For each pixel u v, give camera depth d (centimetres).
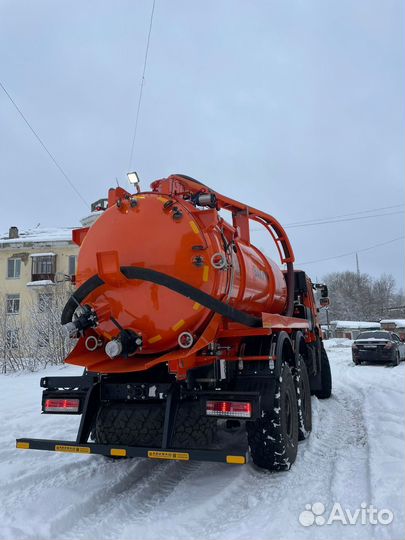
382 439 507
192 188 469
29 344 1686
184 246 401
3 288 2997
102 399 425
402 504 335
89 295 425
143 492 397
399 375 1212
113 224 427
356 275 7669
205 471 446
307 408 563
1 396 980
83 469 460
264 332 427
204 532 314
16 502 370
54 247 3027
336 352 2797
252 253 536
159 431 405
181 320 397
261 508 350
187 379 394
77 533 318
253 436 423
